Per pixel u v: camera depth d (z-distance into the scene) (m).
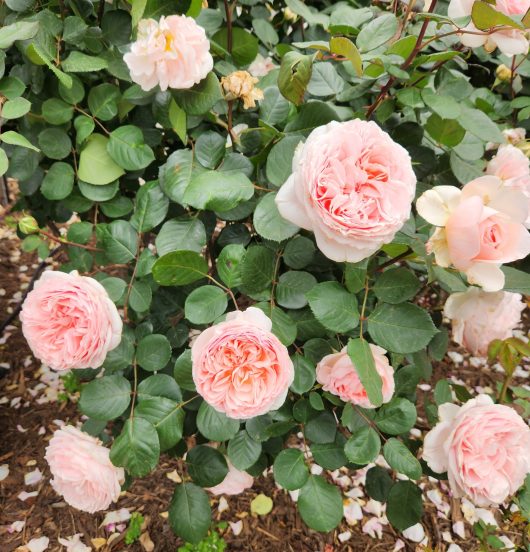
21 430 1.93
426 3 1.10
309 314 0.96
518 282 0.82
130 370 1.07
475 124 0.96
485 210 0.72
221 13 1.14
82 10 1.07
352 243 0.71
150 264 0.98
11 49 1.13
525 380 2.21
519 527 1.65
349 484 1.79
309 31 1.35
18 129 1.14
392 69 0.86
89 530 1.62
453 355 2.31
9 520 1.64
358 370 0.78
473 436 0.93
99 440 1.09
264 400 0.79
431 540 1.64
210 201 0.85
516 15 0.80
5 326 2.30
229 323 0.79
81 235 1.07
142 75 0.87
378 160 0.74
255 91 0.91
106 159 1.04
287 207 0.74
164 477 1.78
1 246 2.86
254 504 1.71
